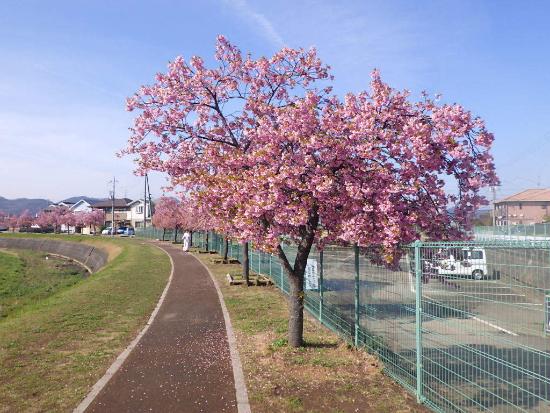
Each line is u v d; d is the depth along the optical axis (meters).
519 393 6.03
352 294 9.50
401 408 6.36
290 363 8.21
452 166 7.86
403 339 7.30
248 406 6.46
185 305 14.73
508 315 5.15
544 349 5.70
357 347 8.96
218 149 10.04
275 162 7.86
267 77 10.87
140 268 25.83
